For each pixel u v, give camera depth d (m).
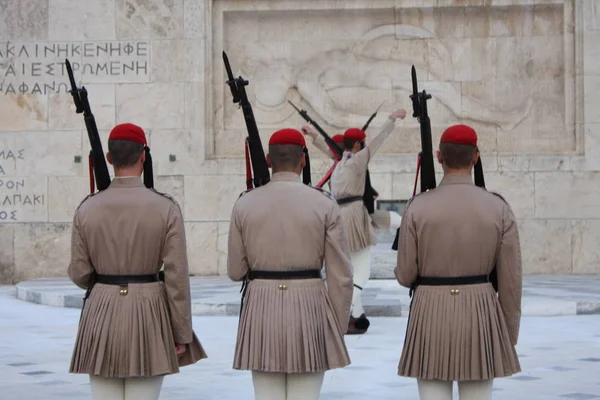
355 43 26.72
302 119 26.73
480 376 7.96
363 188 15.70
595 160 25.67
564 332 16.20
